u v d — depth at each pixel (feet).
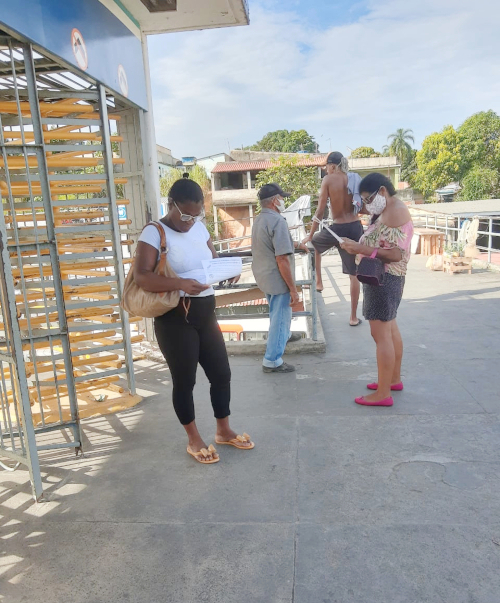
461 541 7.82
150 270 9.53
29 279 13.78
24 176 12.37
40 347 13.75
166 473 10.46
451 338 18.72
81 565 7.84
